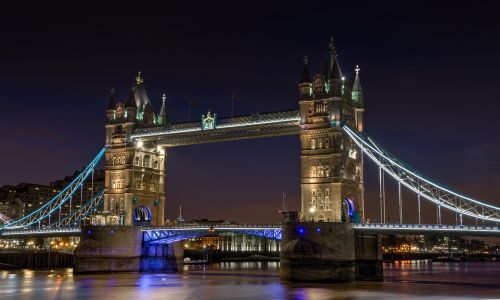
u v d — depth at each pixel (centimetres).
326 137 11981
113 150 15350
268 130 13050
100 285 11025
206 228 13600
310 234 11119
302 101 12288
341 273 10944
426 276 15525
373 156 11594
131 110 15275
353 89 12850
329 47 12500
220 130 13538
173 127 14400
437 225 10625
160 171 15775
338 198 11631
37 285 11044
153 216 15438
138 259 14575
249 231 13125
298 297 8731
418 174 11194
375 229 11069
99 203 16462
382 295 8962
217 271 16512
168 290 9988
